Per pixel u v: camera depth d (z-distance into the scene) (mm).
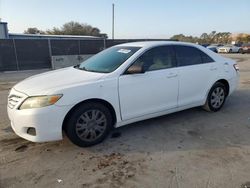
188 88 4605
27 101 3270
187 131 4238
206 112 5234
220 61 5195
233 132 4184
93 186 2738
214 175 2910
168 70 4289
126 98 3822
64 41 17312
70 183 2795
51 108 3229
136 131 4242
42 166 3150
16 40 15320
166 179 2844
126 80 3791
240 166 3102
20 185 2762
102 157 3365
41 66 16641
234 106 5703
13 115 3385
